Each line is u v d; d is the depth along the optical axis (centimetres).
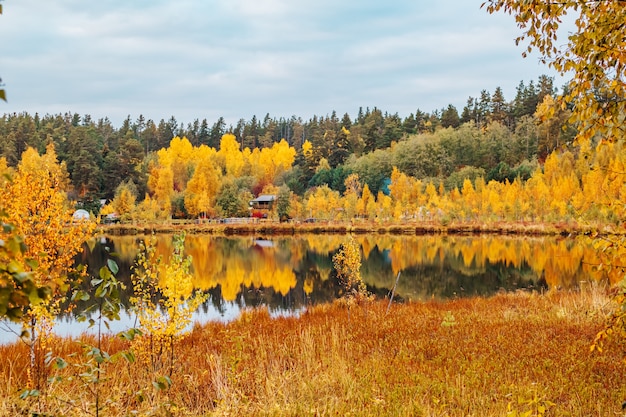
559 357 866
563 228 5422
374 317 1520
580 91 407
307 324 1458
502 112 13325
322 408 629
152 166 11388
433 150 10950
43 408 513
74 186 8950
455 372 820
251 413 618
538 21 425
